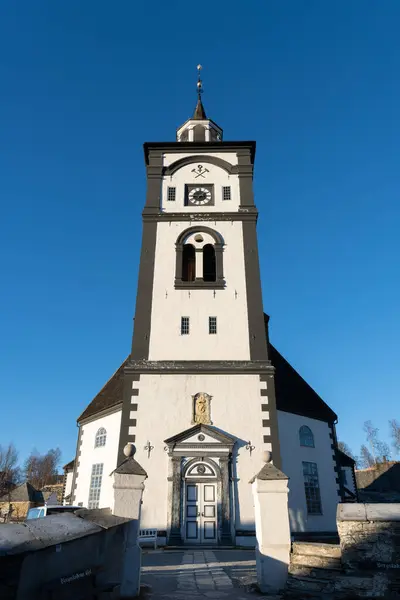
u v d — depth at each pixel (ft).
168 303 90.27
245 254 95.61
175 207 101.65
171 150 108.99
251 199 102.47
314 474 91.15
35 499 213.87
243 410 80.12
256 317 88.84
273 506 42.04
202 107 132.98
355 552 35.86
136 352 85.05
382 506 37.76
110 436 92.73
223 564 53.93
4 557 25.08
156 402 80.64
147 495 73.92
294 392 99.55
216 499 74.23
